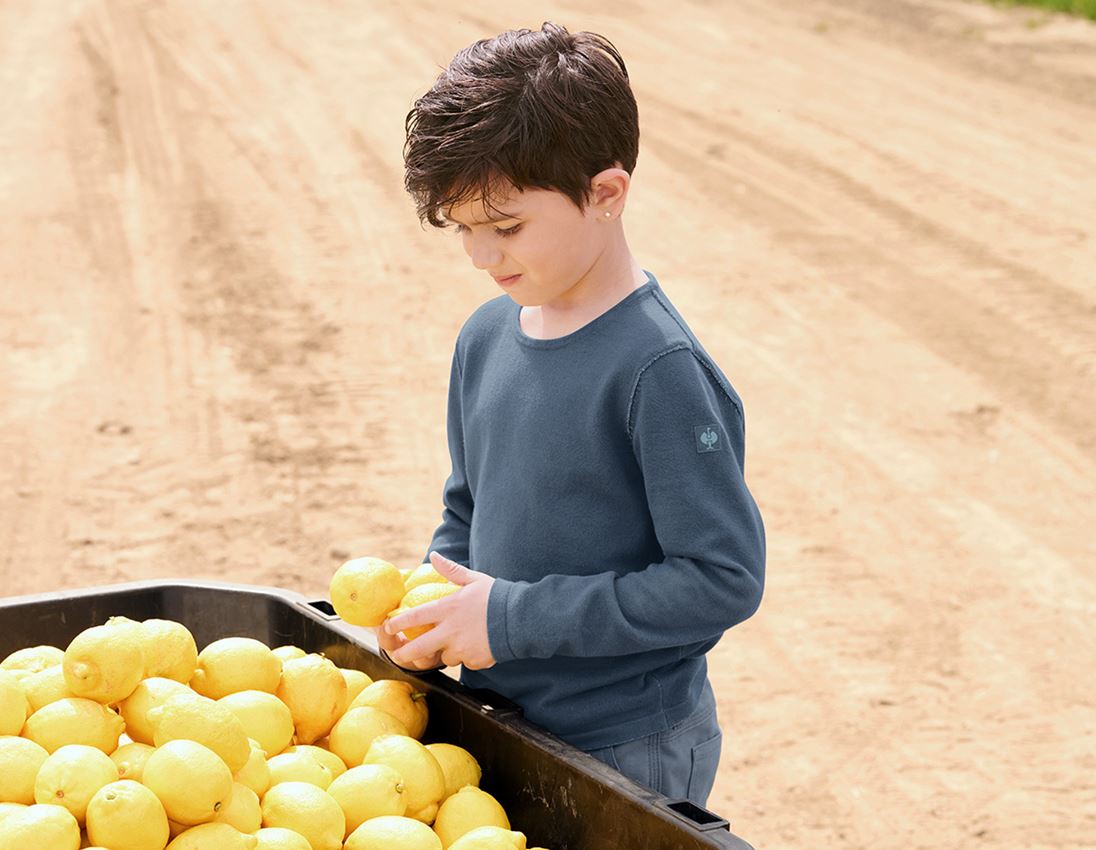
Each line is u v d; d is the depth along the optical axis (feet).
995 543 20.07
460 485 8.82
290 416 24.64
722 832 6.44
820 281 30.94
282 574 19.31
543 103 7.13
